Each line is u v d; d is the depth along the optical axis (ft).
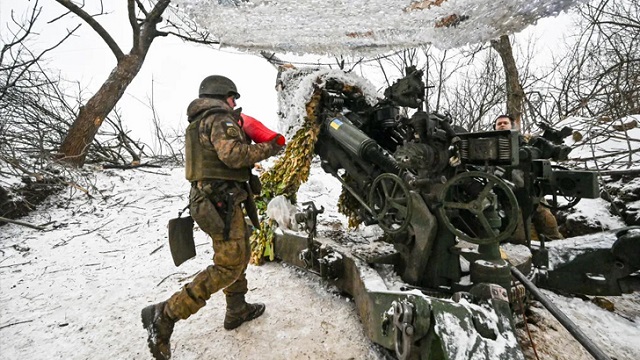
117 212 17.42
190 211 7.22
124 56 23.32
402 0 6.76
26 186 18.11
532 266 8.87
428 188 7.20
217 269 7.14
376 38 9.04
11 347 7.98
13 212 16.78
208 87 7.52
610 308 8.75
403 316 5.37
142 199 19.01
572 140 18.04
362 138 8.75
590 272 8.56
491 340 5.05
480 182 7.36
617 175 14.11
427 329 5.27
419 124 7.16
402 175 7.79
